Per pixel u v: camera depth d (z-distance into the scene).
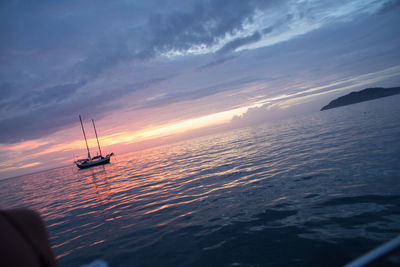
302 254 3.23
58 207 10.53
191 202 6.93
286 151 13.19
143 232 5.18
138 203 8.13
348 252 3.07
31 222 0.48
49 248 0.50
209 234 4.42
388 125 13.41
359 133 13.12
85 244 5.13
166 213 6.28
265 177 8.12
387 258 1.01
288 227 4.07
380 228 3.45
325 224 3.90
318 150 11.03
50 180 32.81
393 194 4.43
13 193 23.75
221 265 3.35
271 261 3.22
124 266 3.81
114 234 5.41
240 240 3.95
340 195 4.97
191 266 3.46
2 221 0.41
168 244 4.31
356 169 6.54
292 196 5.59
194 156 24.02
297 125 35.19
